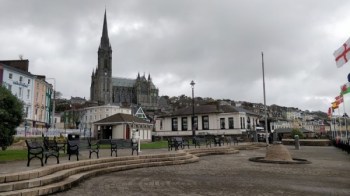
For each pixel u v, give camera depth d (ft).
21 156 57.82
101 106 342.85
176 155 65.98
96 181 39.81
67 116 345.92
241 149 113.39
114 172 49.16
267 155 69.15
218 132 170.40
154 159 60.13
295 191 33.06
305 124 503.61
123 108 358.43
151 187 35.45
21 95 160.56
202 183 38.17
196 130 177.78
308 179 41.68
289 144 166.40
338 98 134.51
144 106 612.70
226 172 49.03
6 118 61.41
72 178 37.73
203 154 84.74
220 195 31.01
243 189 34.19
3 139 61.77
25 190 30.32
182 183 38.17
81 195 31.04
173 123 188.24
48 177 34.55
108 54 608.60
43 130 140.87
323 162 66.13
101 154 65.77
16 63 167.94
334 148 128.98
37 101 178.91
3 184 30.19
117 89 618.85
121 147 88.43
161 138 186.60
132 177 43.37
